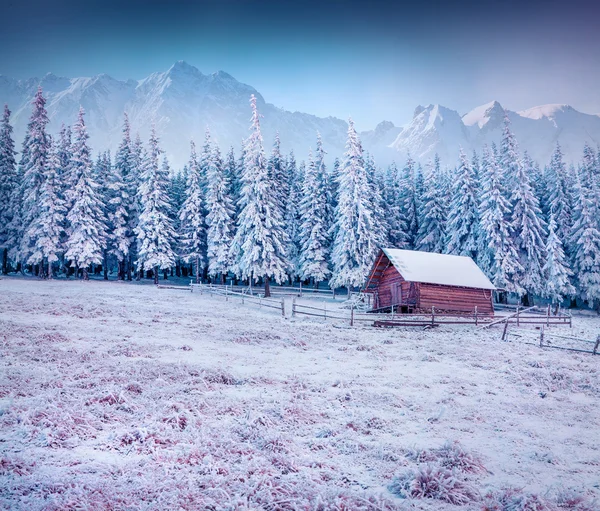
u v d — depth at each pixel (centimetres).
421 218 5944
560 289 4647
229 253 5019
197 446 779
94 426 858
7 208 5619
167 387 1153
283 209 5944
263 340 2100
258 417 941
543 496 671
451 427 1017
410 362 1764
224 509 574
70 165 5362
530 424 1073
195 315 2933
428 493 665
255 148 4722
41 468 663
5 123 5800
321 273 5172
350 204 4794
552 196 5359
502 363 1814
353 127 4866
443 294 3716
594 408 1240
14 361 1312
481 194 4922
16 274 5834
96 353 1509
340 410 1093
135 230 5403
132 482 641
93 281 5281
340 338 2323
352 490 670
